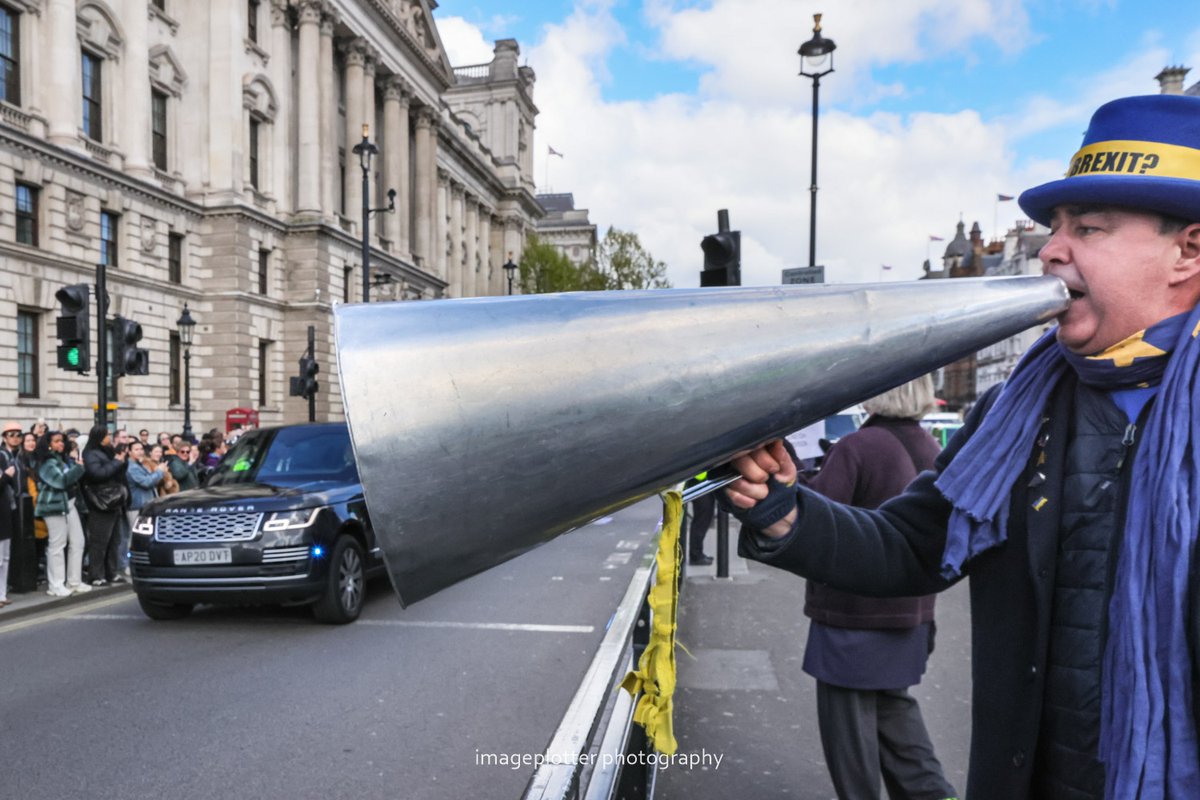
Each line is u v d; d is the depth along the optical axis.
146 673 4.92
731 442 0.72
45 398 23.19
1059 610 1.00
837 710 2.31
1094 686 0.95
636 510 14.38
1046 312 0.85
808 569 1.12
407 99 46.06
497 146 71.69
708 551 9.33
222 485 6.75
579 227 91.75
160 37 29.45
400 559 0.62
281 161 34.97
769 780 3.11
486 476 0.63
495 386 0.63
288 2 36.00
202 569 5.84
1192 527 0.84
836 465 2.34
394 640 5.62
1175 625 0.83
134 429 26.91
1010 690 1.04
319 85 37.31
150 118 28.25
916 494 1.23
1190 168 0.89
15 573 7.53
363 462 0.60
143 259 27.52
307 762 3.53
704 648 5.01
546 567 8.59
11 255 22.08
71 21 24.20
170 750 3.69
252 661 5.15
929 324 0.77
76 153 24.02
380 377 0.62
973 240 63.72
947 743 3.48
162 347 28.50
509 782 3.31
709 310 0.73
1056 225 1.01
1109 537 0.96
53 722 4.07
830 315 0.76
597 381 0.66
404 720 4.03
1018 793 1.01
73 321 9.45
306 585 5.84
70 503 7.67
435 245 50.34
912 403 2.40
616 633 2.82
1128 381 0.98
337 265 37.19
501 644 5.46
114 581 8.30
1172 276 0.93
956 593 6.85
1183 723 0.82
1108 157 0.93
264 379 34.06
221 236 30.98
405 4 46.22
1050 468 1.03
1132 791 0.84
